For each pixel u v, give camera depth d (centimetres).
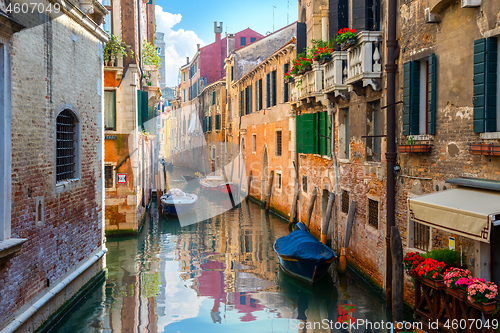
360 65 945
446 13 675
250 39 3375
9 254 555
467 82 625
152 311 849
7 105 584
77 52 875
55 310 762
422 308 612
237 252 1341
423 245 761
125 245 1419
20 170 630
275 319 823
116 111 1487
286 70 1931
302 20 1697
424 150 720
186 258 1271
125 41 1496
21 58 632
